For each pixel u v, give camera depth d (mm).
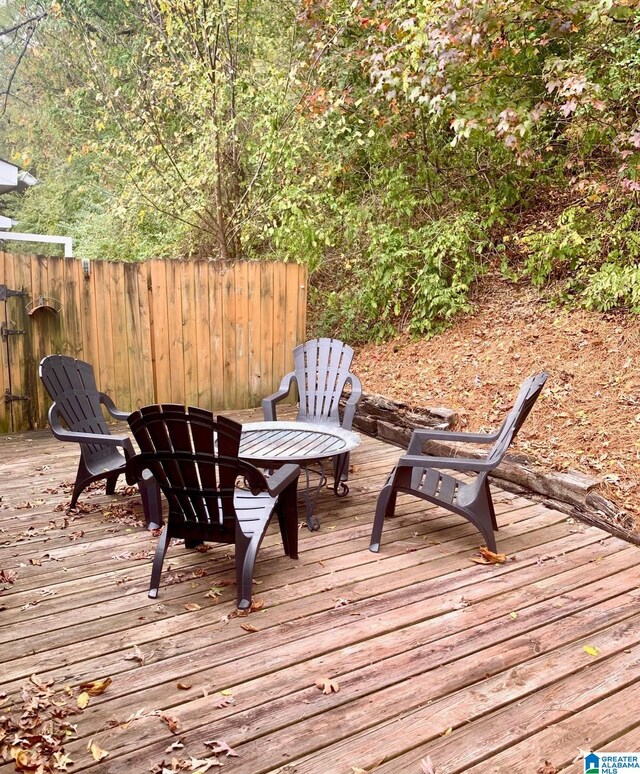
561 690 2168
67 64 10305
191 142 7848
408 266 6660
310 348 4977
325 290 7582
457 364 5840
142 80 8078
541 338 5684
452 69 5434
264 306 6367
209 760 1830
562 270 6359
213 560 3191
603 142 6305
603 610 2691
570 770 1814
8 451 5016
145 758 1854
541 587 2895
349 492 4180
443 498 3258
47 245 12734
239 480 4188
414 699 2115
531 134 5945
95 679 2217
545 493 3883
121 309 5809
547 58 5680
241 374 6379
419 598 2797
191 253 8352
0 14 12312
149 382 6023
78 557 3197
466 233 6504
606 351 5180
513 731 1967
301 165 7035
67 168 11961
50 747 1883
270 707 2076
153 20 7582
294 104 6848
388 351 6652
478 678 2229
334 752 1880
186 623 2592
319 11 6605
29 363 5535
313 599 2789
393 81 5602
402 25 5445
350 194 7453
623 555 3227
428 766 1814
